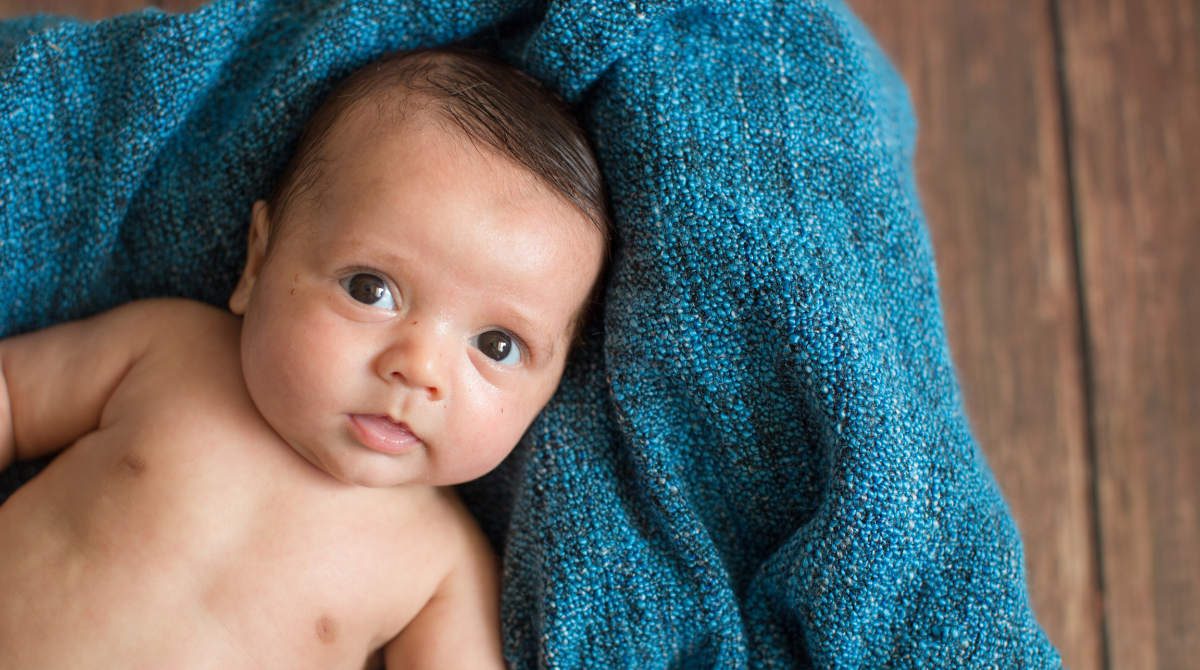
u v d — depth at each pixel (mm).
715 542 908
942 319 924
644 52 841
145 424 818
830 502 804
